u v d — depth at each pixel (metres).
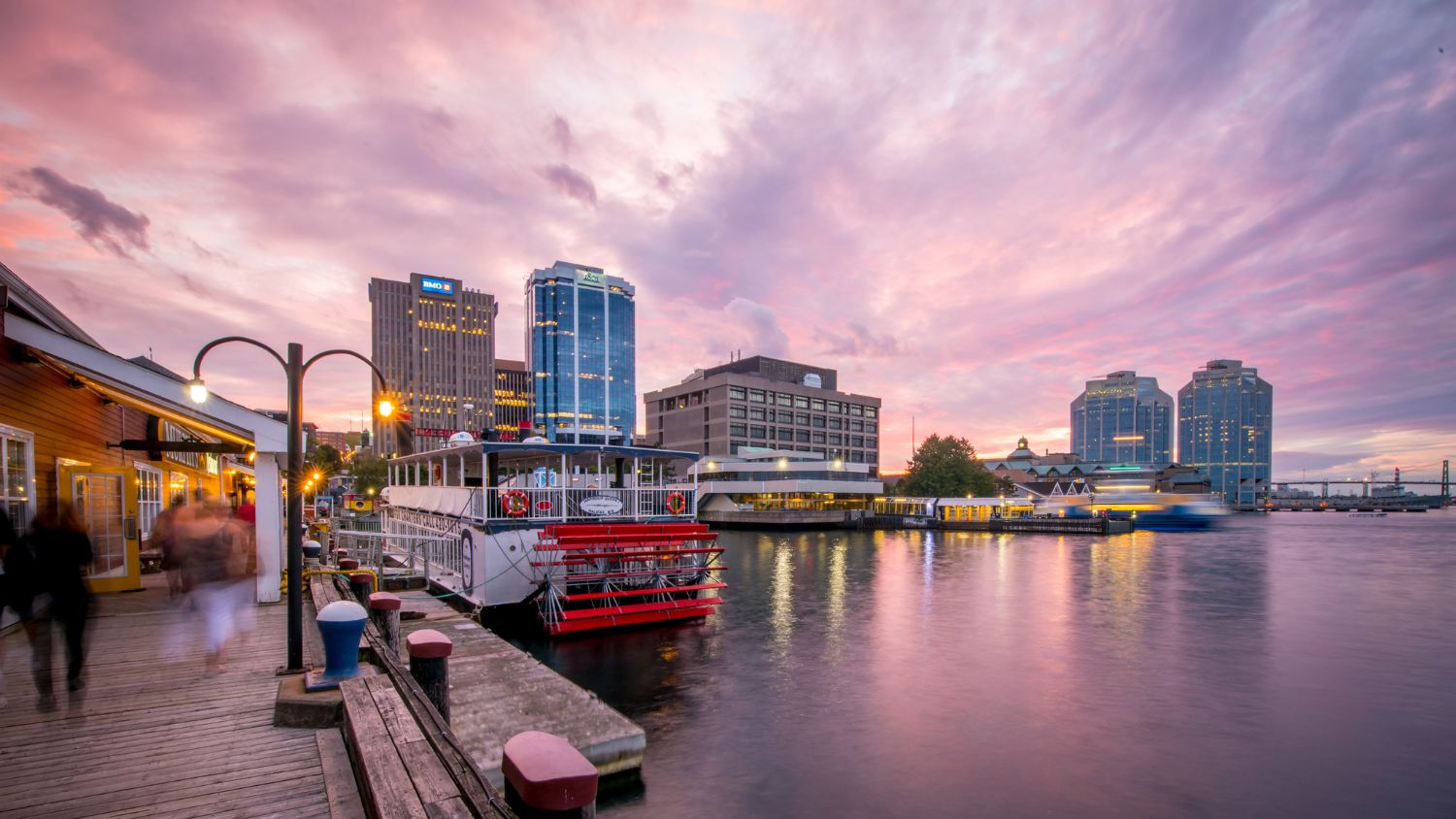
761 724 14.38
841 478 89.81
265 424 12.69
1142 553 55.38
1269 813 11.30
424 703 6.12
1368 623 26.20
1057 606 29.05
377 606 9.95
